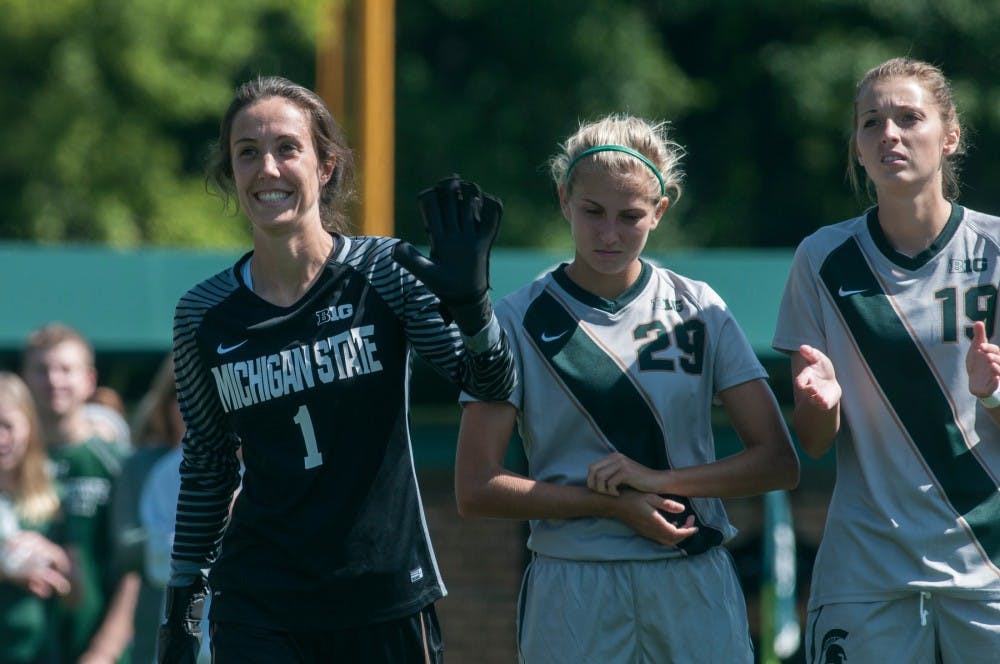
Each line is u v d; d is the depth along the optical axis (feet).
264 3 246.68
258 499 48.11
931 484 51.49
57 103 235.40
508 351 47.16
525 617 52.01
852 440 52.70
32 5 232.73
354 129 140.77
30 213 234.58
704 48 284.20
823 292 53.36
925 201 52.13
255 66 258.98
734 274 116.06
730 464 50.44
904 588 51.21
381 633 47.88
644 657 50.55
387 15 143.02
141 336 122.83
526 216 254.68
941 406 51.65
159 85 239.09
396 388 48.52
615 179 49.65
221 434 50.52
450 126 257.55
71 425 84.23
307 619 47.42
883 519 51.78
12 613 80.48
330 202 50.47
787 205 277.44
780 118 269.64
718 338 51.78
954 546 51.13
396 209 254.47
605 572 50.42
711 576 50.88
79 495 82.74
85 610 82.12
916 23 262.88
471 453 51.29
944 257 52.42
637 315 51.52
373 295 48.42
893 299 52.39
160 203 241.76
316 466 47.42
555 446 51.34
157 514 75.15
